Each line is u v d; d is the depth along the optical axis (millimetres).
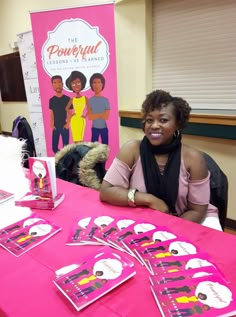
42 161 1144
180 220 1008
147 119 1184
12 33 4352
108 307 612
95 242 864
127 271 711
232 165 2260
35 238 903
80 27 2492
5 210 1107
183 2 2414
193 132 2334
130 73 2838
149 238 858
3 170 1490
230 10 2176
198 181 1177
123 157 1248
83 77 2611
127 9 2660
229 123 2092
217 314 573
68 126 2803
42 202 1126
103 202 1190
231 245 846
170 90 2730
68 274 705
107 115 2662
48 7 3533
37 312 607
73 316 593
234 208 2330
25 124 2473
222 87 2381
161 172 1200
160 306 601
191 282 660
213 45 2338
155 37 2691
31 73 3377
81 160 1716
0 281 712
